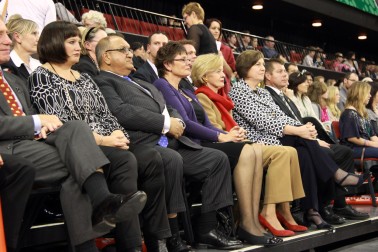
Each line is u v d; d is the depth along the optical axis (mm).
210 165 3168
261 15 13016
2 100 2590
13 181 2250
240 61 4125
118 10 9570
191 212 3326
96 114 2891
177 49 3549
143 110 3055
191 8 5180
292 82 5410
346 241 4602
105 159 2389
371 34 15023
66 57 2814
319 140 4402
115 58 3182
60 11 5488
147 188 2719
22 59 3354
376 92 6141
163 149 2963
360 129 5379
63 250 3012
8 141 2469
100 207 2316
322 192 4172
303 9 12141
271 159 3582
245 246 3242
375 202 5312
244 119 4051
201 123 3676
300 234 3652
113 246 3080
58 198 2842
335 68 12359
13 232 2248
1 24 2629
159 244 2742
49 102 2727
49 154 2451
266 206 3576
